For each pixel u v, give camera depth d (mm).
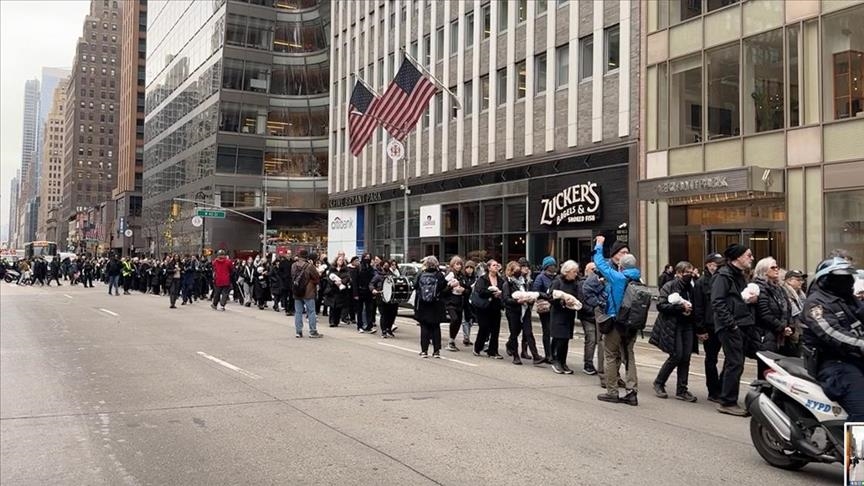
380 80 42469
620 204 25438
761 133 20562
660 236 23969
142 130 130000
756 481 5504
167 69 87062
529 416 7641
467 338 14453
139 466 5684
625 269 8562
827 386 5281
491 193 32125
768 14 20547
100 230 140500
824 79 18938
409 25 39094
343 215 46312
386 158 41094
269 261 24141
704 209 22734
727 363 8039
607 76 26297
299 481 5297
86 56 172500
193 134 73562
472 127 33625
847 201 18328
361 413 7625
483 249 32812
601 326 8602
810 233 19188
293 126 67188
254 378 9742
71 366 10734
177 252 75688
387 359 11852
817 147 19031
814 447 5535
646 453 6227
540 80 29797
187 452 6086
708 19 22469
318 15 66500
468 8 34312
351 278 16438
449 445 6352
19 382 9398
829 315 5238
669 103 23859
